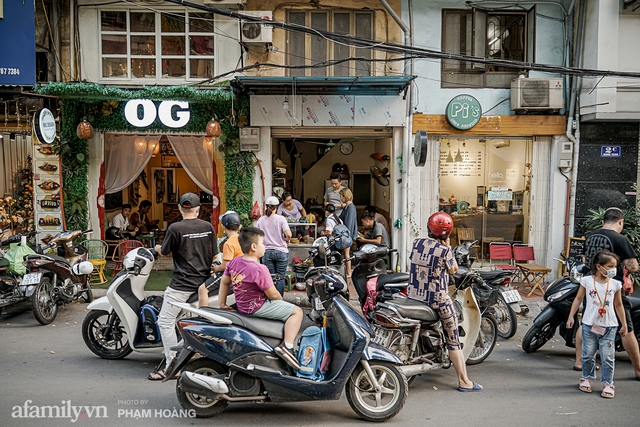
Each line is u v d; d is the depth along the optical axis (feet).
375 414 15.12
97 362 19.92
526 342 21.81
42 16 33.68
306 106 33.73
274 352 14.94
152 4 33.65
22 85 28.09
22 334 23.50
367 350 15.28
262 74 34.19
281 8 34.09
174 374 14.92
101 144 34.50
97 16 33.68
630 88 32.17
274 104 33.58
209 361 15.20
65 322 25.49
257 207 33.37
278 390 14.82
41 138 29.14
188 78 34.24
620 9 31.86
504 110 34.78
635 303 20.06
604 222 19.83
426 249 17.48
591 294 17.51
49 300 25.39
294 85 30.86
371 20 34.50
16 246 26.27
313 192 46.06
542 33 34.45
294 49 34.47
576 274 20.68
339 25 34.47
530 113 34.40
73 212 33.91
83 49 33.78
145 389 17.24
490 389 17.97
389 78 29.43
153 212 45.85
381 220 34.35
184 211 18.57
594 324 17.35
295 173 45.68
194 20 34.04
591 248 19.75
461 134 34.32
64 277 26.07
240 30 33.04
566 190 34.88
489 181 35.53
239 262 15.56
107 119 33.99
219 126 32.89
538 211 35.29
